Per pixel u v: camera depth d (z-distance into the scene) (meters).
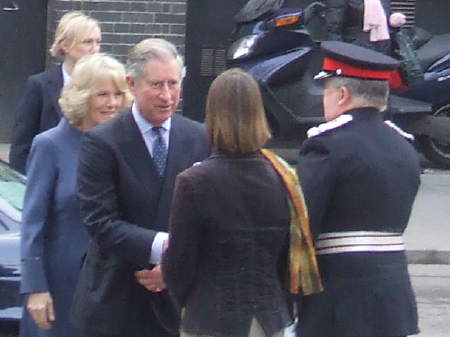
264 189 7.75
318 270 8.38
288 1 25.39
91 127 9.21
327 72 8.79
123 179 8.54
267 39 22.55
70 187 9.16
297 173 8.38
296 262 7.99
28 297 9.18
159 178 8.62
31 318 9.48
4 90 25.27
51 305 9.19
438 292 17.41
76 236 9.19
